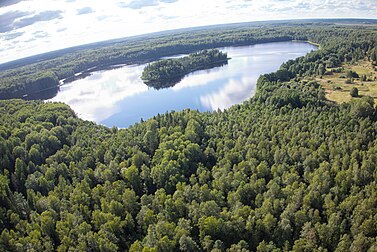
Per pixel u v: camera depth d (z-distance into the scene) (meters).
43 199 111.06
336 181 105.81
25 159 142.25
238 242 91.69
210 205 98.00
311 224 91.69
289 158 123.06
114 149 143.88
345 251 81.19
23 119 191.00
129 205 108.44
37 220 102.69
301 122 146.00
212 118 168.38
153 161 134.50
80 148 147.25
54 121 190.38
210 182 115.69
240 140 138.50
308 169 113.69
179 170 124.06
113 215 101.12
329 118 149.25
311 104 174.25
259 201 101.75
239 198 105.25
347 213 93.94
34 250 88.56
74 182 122.56
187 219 101.25
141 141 151.75
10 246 92.81
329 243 86.12
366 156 114.38
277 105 173.88
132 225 102.19
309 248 82.50
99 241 91.12
